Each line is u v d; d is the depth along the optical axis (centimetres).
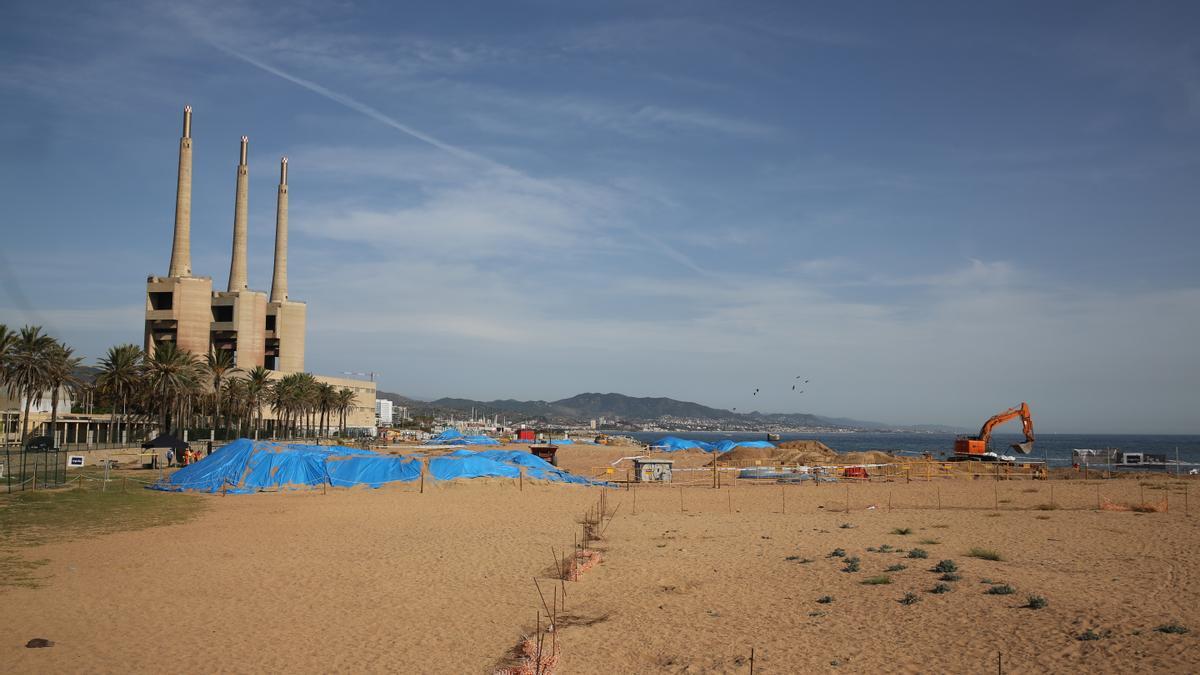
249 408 11988
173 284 14412
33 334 8025
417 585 2436
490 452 6769
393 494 5234
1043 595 2033
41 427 10794
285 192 16750
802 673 1560
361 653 1744
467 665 1659
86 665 1647
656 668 1627
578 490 5678
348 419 19250
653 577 2511
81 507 4178
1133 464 7981
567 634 1873
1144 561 2538
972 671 1523
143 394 9475
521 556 2925
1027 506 4428
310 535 3447
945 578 2286
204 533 3459
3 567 2594
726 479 6769
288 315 16262
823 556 2786
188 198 14838
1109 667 1491
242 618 2036
